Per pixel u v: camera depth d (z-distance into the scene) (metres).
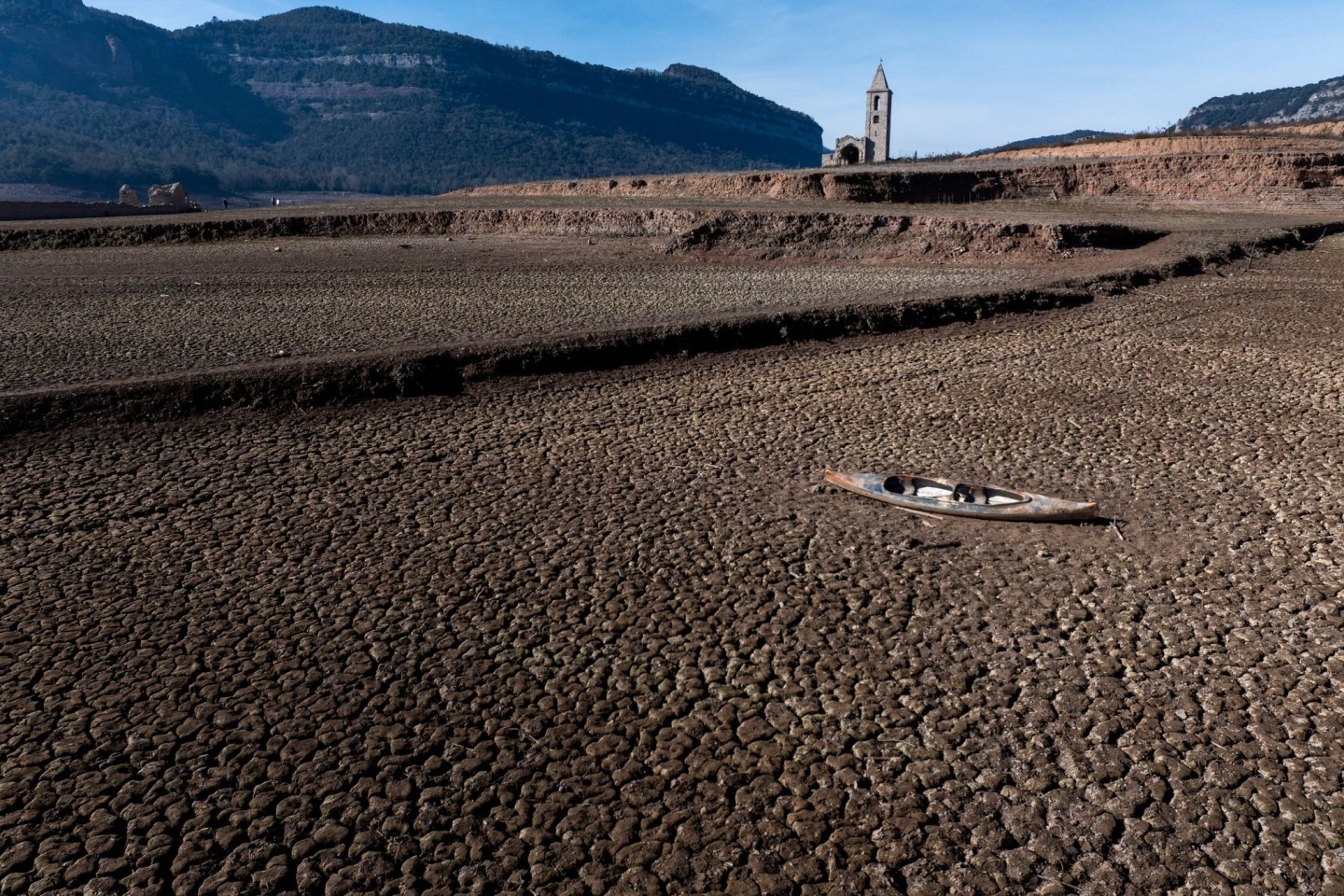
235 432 12.75
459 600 8.48
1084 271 26.12
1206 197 45.50
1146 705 7.01
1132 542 9.64
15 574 8.87
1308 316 20.81
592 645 7.79
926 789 6.22
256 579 8.84
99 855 5.68
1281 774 6.30
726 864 5.63
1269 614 8.23
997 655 7.64
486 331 18.17
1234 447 12.44
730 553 9.38
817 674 7.41
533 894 5.42
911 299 20.28
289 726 6.78
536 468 11.73
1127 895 5.41
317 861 5.65
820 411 14.11
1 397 12.48
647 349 16.86
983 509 10.05
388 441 12.62
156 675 7.37
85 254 31.28
